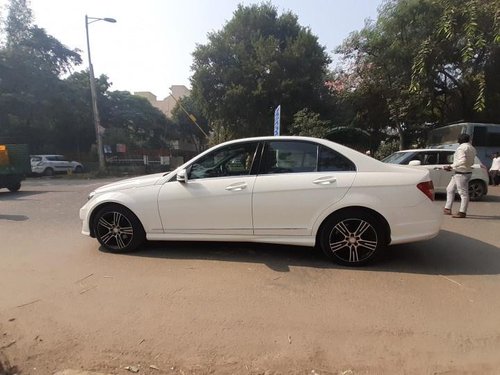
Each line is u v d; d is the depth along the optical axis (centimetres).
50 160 3048
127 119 4516
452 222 798
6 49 2956
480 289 428
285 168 518
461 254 557
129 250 561
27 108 3003
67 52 3281
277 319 358
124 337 329
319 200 495
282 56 2897
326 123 2555
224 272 480
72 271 490
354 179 493
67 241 646
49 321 357
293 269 491
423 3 1795
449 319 359
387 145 2698
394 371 285
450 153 1166
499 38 455
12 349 313
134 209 545
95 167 3497
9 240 662
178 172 535
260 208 509
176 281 452
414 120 2412
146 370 287
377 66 2192
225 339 325
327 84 2956
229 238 525
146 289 429
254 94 2845
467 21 479
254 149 530
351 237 496
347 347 313
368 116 2559
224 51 3005
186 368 289
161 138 5497
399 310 376
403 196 486
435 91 2175
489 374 282
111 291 424
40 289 432
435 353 305
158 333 335
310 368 288
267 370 286
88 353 307
